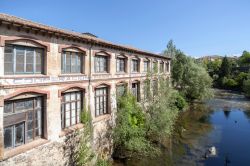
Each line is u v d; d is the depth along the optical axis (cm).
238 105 4241
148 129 2067
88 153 1402
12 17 1039
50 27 1220
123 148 1800
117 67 1962
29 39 1034
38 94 1105
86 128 1408
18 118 1017
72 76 1332
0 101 907
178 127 2714
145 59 2562
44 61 1148
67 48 1301
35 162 1066
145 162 1733
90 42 1481
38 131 1130
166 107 2216
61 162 1236
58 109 1222
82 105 1458
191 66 4303
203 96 4184
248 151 1997
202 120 3108
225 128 2736
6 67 966
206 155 1880
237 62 11781
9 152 945
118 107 1889
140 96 2381
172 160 1778
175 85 4384
